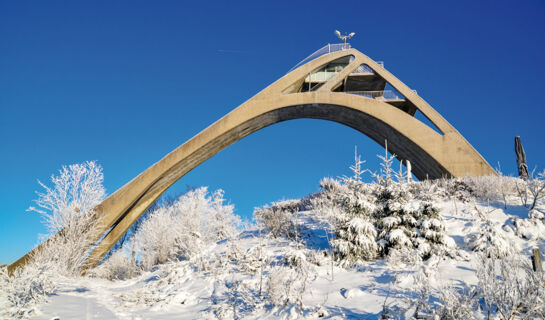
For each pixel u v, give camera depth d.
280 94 30.16
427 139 27.80
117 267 20.38
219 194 24.03
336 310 6.21
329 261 9.98
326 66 33.66
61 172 18.62
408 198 10.77
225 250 13.93
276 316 6.26
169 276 11.90
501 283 5.16
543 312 4.69
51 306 7.63
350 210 10.63
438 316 4.94
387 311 5.59
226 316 6.77
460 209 13.34
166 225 21.22
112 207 23.73
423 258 9.22
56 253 16.11
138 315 7.39
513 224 10.66
